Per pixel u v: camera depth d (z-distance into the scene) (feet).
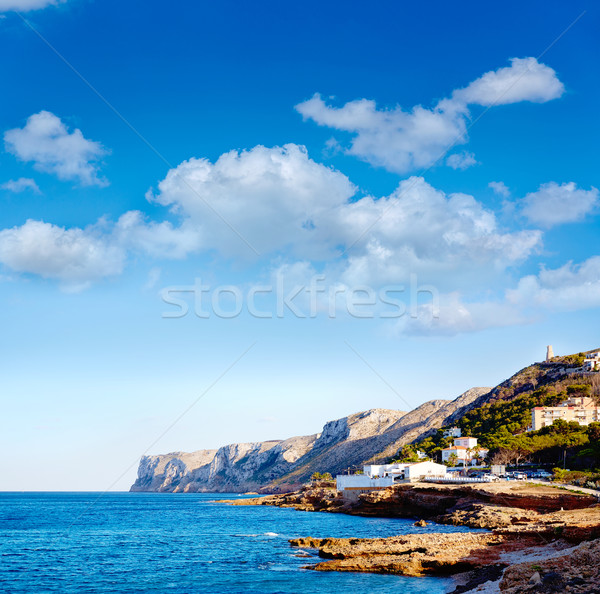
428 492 400.06
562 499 285.84
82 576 191.72
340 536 285.43
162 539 300.81
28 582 182.91
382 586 157.17
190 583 174.81
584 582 107.96
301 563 199.52
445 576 167.02
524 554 172.76
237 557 222.07
